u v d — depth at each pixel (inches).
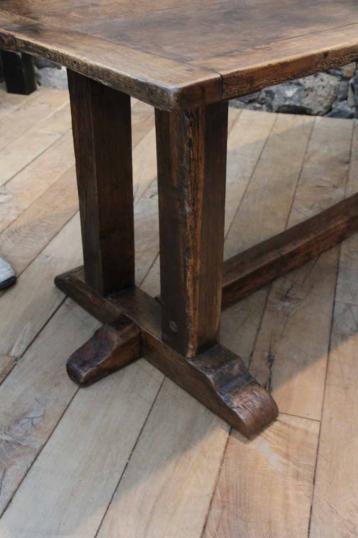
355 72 106.9
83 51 37.9
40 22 45.7
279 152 98.0
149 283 66.6
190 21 45.9
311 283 66.2
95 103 48.6
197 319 47.9
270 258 63.8
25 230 76.4
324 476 44.4
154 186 87.4
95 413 49.9
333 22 46.6
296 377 53.4
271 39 40.8
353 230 74.2
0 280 64.3
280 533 40.4
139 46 39.2
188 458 45.9
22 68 120.3
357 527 40.8
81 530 40.8
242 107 117.1
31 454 46.2
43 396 51.6
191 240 43.1
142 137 103.0
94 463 45.5
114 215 54.8
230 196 84.3
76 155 52.7
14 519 41.4
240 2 53.1
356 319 60.9
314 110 113.0
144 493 43.3
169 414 49.8
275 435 47.7
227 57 36.5
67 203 82.9
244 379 49.2
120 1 52.8
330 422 48.9
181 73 33.3
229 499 42.8
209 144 39.9
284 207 81.7
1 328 59.6
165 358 52.5
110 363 53.0
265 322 60.3
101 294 58.5
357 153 97.7
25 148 100.0
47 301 63.4
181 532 40.6
